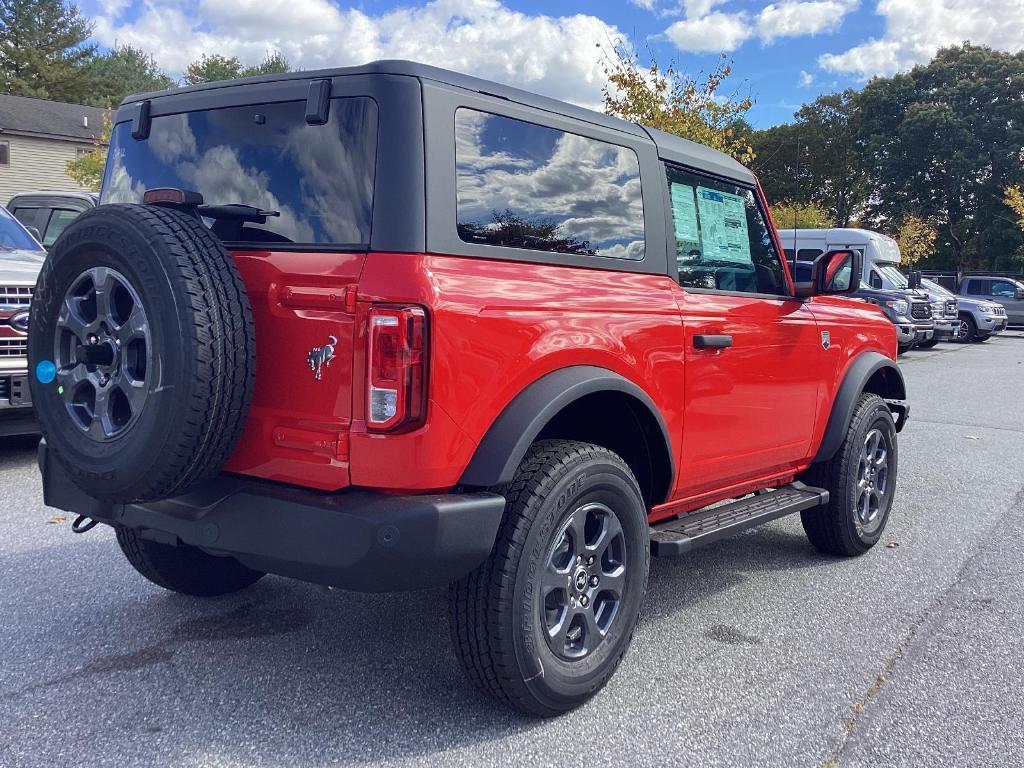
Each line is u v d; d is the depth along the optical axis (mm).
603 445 3652
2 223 7387
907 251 39281
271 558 2711
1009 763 2830
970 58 52438
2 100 41438
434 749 2840
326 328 2682
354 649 3602
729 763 2799
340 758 2777
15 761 2719
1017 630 3955
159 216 2713
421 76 2797
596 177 3385
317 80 2879
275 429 2797
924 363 18500
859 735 2990
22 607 3980
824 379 4652
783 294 4434
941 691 3334
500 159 2998
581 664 3090
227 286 2664
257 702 3133
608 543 3166
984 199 50750
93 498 3104
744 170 4309
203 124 3172
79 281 2814
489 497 2762
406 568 2617
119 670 3371
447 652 3590
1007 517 5969
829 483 4840
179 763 2730
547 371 2986
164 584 3975
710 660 3588
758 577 4688
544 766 2756
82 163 29781
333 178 2807
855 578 4688
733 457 4043
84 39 63750
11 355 5973
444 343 2654
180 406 2562
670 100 16938
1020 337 28203
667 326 3514
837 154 55125
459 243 2795
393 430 2615
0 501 5691
